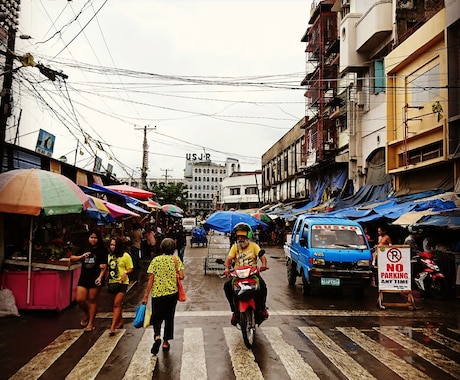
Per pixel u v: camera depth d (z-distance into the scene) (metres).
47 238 12.26
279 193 50.09
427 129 16.92
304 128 34.84
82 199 9.40
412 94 18.83
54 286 9.33
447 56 15.41
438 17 16.33
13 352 6.69
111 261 7.95
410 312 9.85
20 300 9.32
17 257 9.46
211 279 15.24
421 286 11.54
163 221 36.66
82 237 11.03
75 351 6.75
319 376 5.70
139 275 15.96
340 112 26.30
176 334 7.77
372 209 16.55
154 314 6.70
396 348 6.97
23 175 9.16
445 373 5.83
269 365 6.11
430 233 14.34
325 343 7.22
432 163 16.38
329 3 29.44
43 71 12.96
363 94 24.08
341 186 26.39
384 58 20.61
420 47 17.53
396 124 20.05
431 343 7.29
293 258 13.47
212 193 142.38
